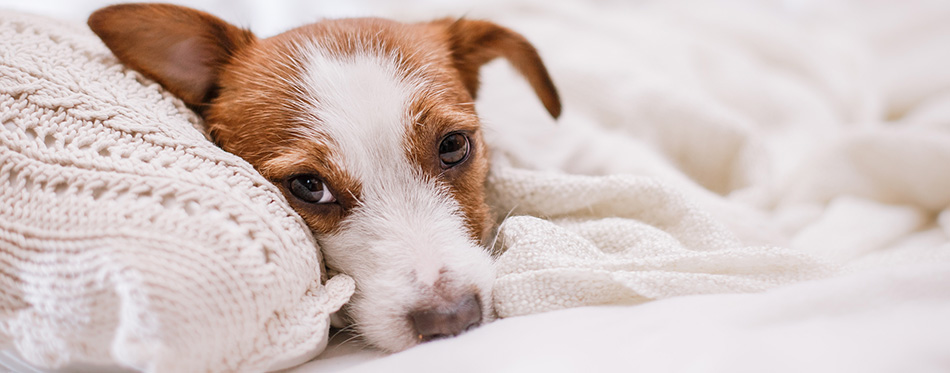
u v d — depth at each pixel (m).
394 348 0.37
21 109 0.34
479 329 0.35
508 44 0.46
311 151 0.38
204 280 0.31
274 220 0.34
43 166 0.33
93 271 0.31
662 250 0.37
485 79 0.50
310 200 0.39
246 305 0.32
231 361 0.33
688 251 0.37
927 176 0.48
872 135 0.49
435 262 0.38
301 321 0.34
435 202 0.39
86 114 0.34
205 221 0.32
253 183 0.35
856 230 0.46
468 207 0.41
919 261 0.39
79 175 0.33
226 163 0.35
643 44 0.61
